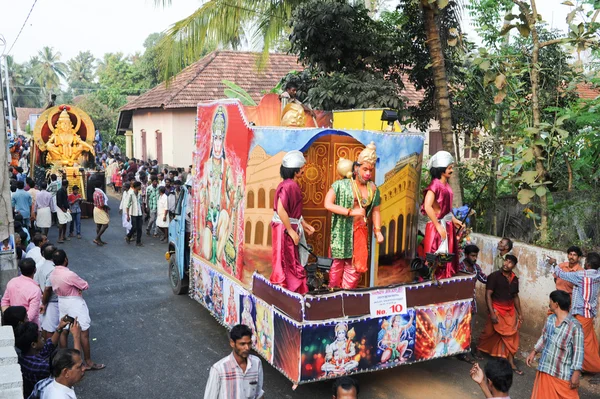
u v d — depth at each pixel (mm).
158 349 7660
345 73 11719
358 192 6094
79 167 20000
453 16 10320
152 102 22391
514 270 8242
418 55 11977
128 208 14250
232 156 7105
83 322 6887
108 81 46812
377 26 11852
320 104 10758
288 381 6688
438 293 6496
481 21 11516
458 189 9609
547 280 7777
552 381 5277
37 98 78500
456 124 12320
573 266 6875
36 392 4398
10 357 4855
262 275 6367
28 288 6543
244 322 6809
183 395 6344
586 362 6648
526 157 8109
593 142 9609
